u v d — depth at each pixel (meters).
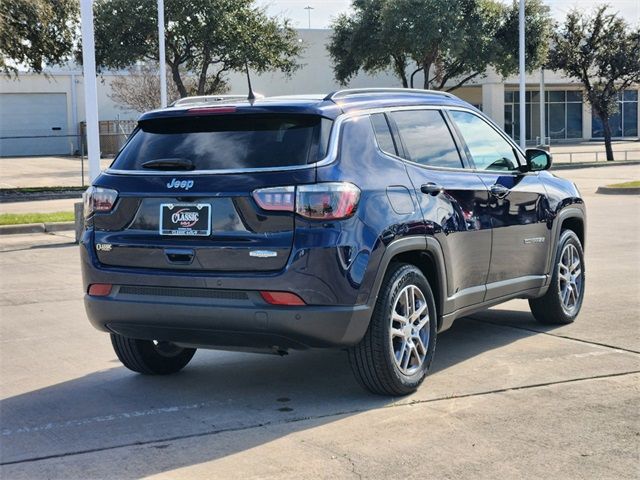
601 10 40.31
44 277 11.16
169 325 5.30
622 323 7.69
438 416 5.22
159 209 5.34
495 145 6.93
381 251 5.24
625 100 62.00
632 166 36.66
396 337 5.55
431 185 5.84
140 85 45.16
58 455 4.69
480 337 7.30
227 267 5.12
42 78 54.09
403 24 36.34
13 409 5.56
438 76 42.38
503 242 6.61
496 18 38.28
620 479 4.22
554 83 55.97
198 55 33.50
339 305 5.05
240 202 5.09
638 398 5.51
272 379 6.20
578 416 5.17
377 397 5.64
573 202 7.65
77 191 26.23
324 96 5.61
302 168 5.08
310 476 4.32
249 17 32.56
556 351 6.75
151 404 5.64
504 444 4.72
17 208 21.77
